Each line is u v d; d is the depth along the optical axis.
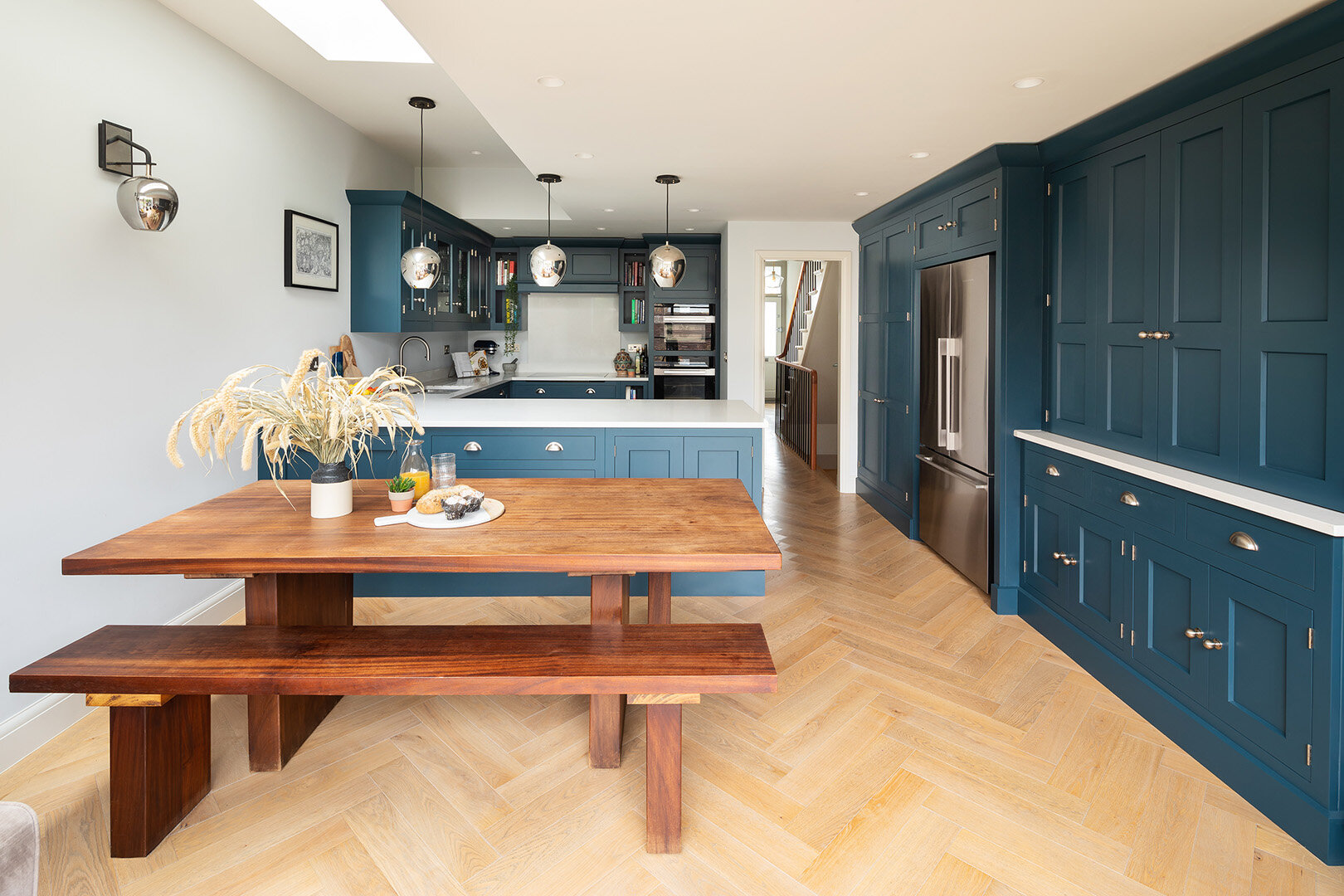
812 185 4.53
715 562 1.98
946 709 2.66
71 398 2.67
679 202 5.15
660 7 2.10
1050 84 2.66
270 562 1.96
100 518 2.81
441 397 5.19
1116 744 2.43
